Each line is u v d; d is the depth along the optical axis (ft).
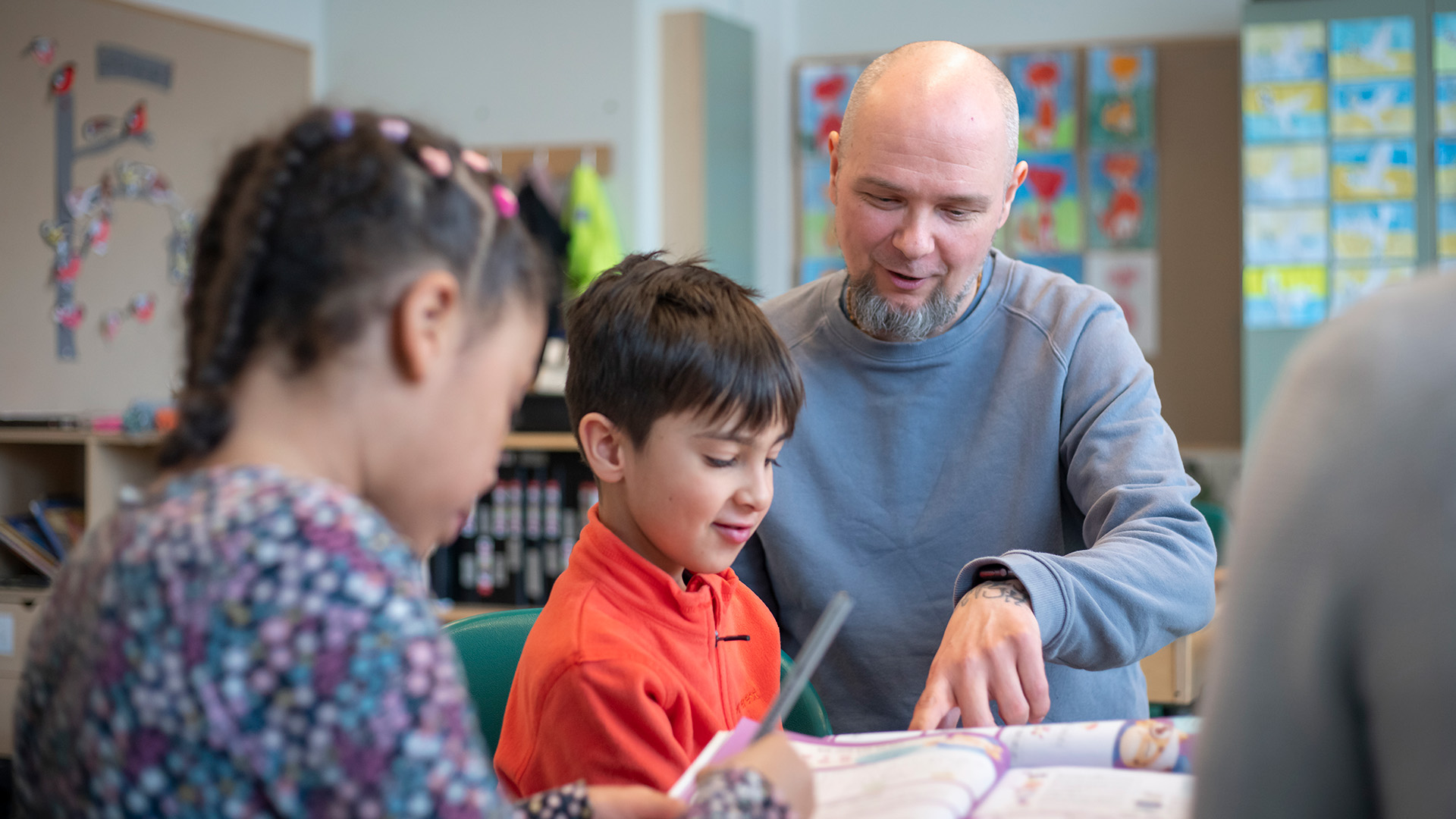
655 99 15.44
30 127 13.30
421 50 16.07
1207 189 15.35
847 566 4.73
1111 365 4.52
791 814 2.16
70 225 13.61
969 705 3.25
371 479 2.12
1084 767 2.65
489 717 4.24
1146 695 5.03
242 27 15.24
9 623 9.93
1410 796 1.56
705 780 2.22
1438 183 13.15
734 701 3.81
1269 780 1.68
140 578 1.87
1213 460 14.76
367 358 2.04
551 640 3.37
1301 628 1.63
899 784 2.44
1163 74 15.44
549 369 12.41
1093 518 4.25
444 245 2.08
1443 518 1.52
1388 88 13.19
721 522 3.51
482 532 11.35
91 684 1.87
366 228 2.02
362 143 2.11
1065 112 15.72
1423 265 13.16
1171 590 3.71
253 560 1.83
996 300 4.80
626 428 3.50
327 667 1.78
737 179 16.35
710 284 3.62
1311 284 13.38
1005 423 4.64
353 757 1.77
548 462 11.18
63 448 11.44
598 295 3.67
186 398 2.04
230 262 2.07
